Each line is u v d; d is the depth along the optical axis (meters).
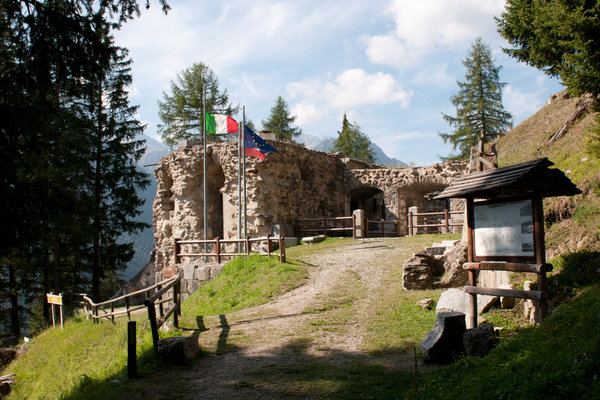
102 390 5.94
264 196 20.30
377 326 8.27
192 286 15.77
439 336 6.02
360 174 24.78
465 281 10.45
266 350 7.32
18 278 24.59
